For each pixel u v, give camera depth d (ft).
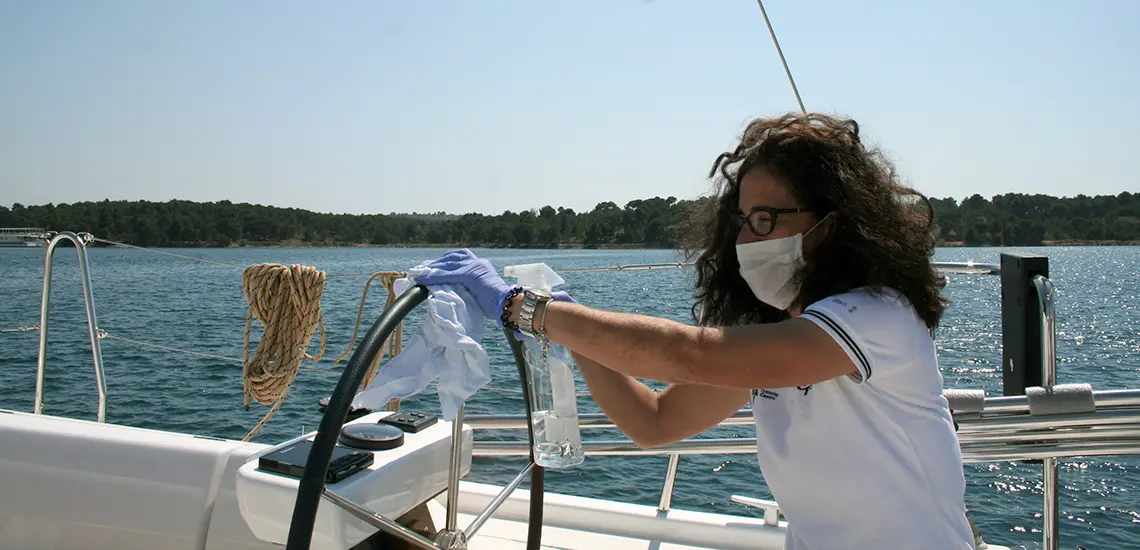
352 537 4.95
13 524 6.66
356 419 6.16
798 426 4.01
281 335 9.17
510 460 8.92
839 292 3.85
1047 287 6.63
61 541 6.58
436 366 4.34
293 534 3.88
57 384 33.14
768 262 4.00
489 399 24.23
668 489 7.40
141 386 32.58
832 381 3.84
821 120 4.09
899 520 3.86
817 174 3.82
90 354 40.93
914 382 3.77
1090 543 16.49
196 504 6.37
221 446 6.55
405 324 24.86
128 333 51.93
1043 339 6.56
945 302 3.98
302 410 27.22
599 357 3.82
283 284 9.14
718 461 19.99
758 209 3.95
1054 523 6.43
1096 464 21.16
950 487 3.92
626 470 19.24
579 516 7.43
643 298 61.57
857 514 3.93
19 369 36.50
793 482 4.11
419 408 21.99
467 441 6.19
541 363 4.86
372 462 5.31
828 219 3.89
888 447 3.81
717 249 4.53
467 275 4.42
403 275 8.95
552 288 4.61
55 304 73.05
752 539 7.06
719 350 3.54
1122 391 6.26
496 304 4.19
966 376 37.17
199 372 35.88
